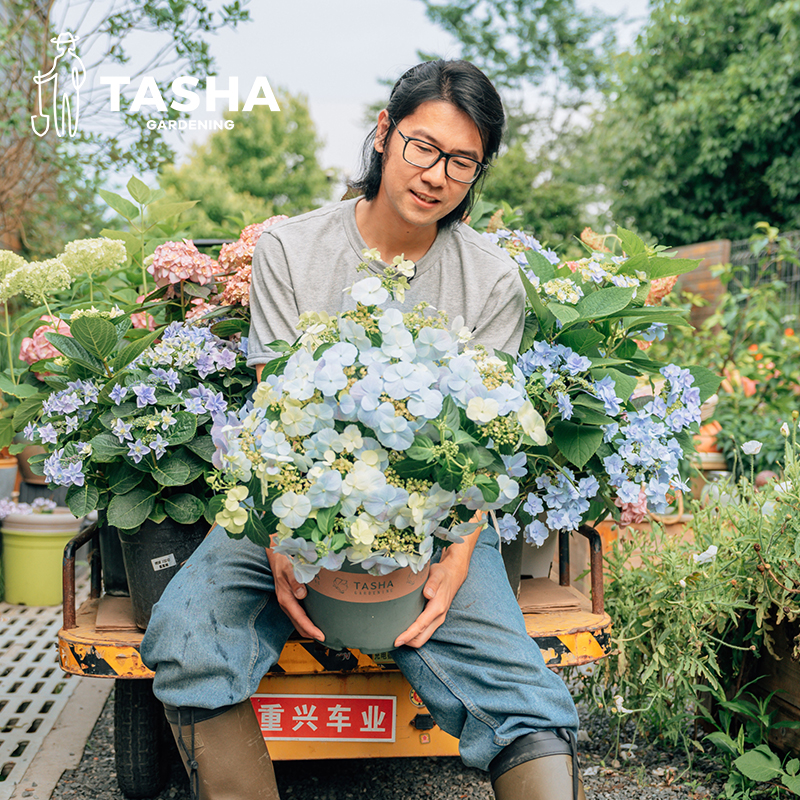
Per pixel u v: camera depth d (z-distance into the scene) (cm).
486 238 203
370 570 131
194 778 140
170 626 146
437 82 156
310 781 213
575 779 131
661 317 197
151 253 261
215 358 191
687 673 212
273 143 2723
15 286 215
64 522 384
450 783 212
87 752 230
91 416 188
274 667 172
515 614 155
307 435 124
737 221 1132
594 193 1881
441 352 128
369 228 176
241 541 162
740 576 206
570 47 2305
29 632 341
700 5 1141
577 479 196
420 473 123
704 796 203
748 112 1027
